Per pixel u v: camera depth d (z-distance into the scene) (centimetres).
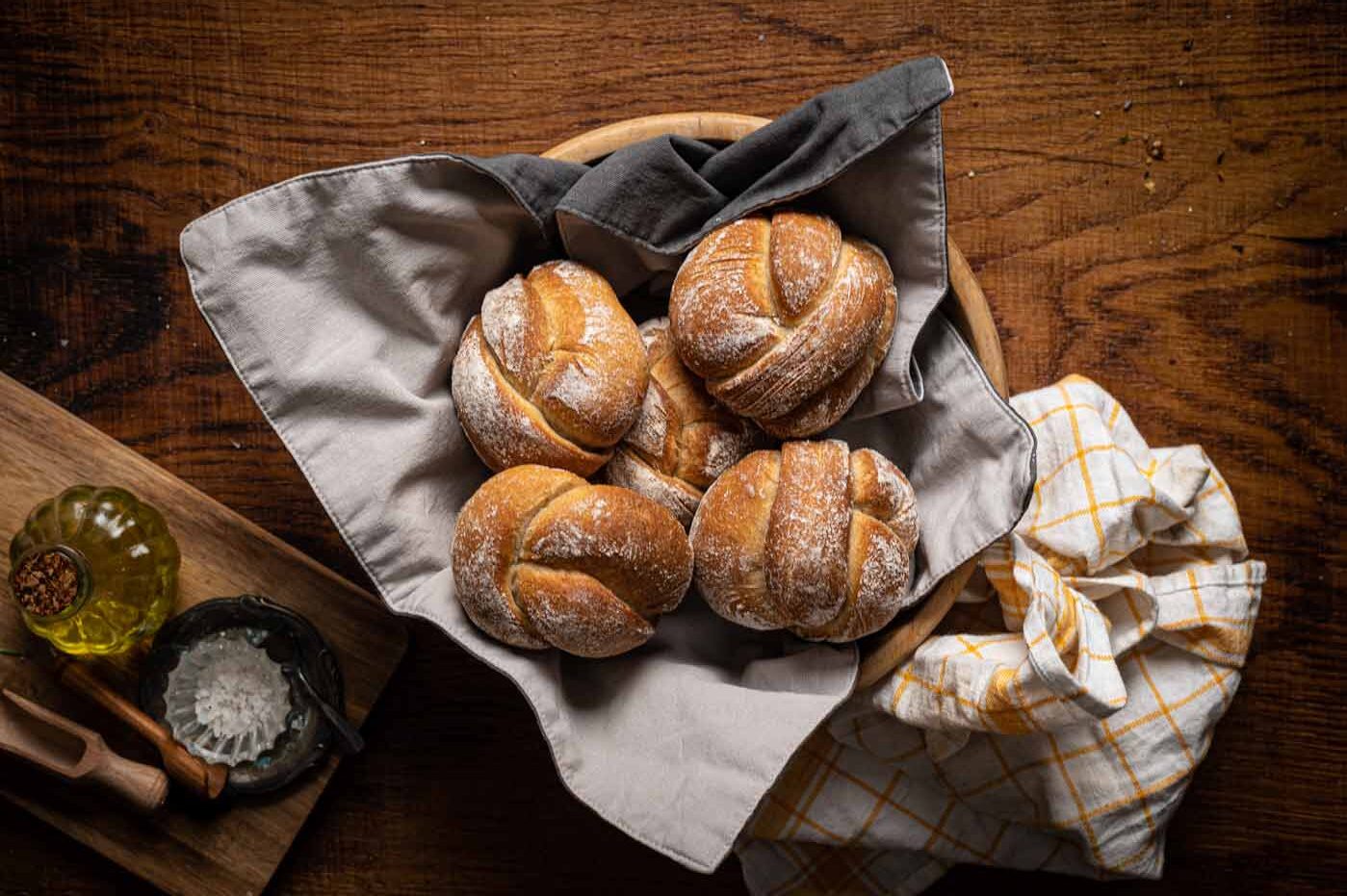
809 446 70
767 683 73
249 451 83
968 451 73
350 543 72
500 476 69
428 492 74
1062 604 74
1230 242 83
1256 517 84
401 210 71
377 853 83
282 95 83
